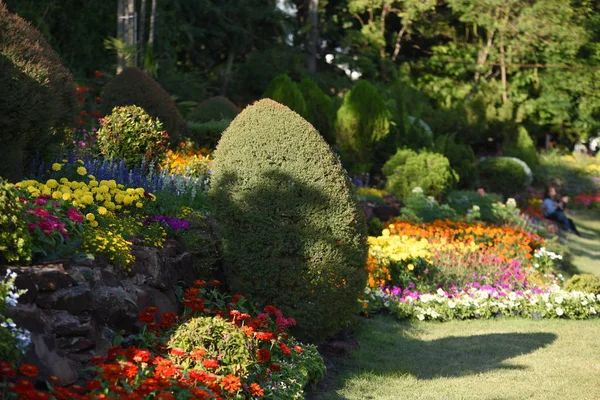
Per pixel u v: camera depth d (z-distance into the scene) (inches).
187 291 245.0
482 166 992.9
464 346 319.9
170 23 962.1
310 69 1225.4
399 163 707.4
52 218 218.5
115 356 186.2
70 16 816.9
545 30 1259.8
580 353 309.0
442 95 1322.6
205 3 1040.8
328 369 267.9
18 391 147.9
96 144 374.0
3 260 192.1
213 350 210.7
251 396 204.8
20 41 262.8
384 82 1321.4
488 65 1349.7
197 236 276.8
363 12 1328.7
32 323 175.9
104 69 828.6
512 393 246.4
